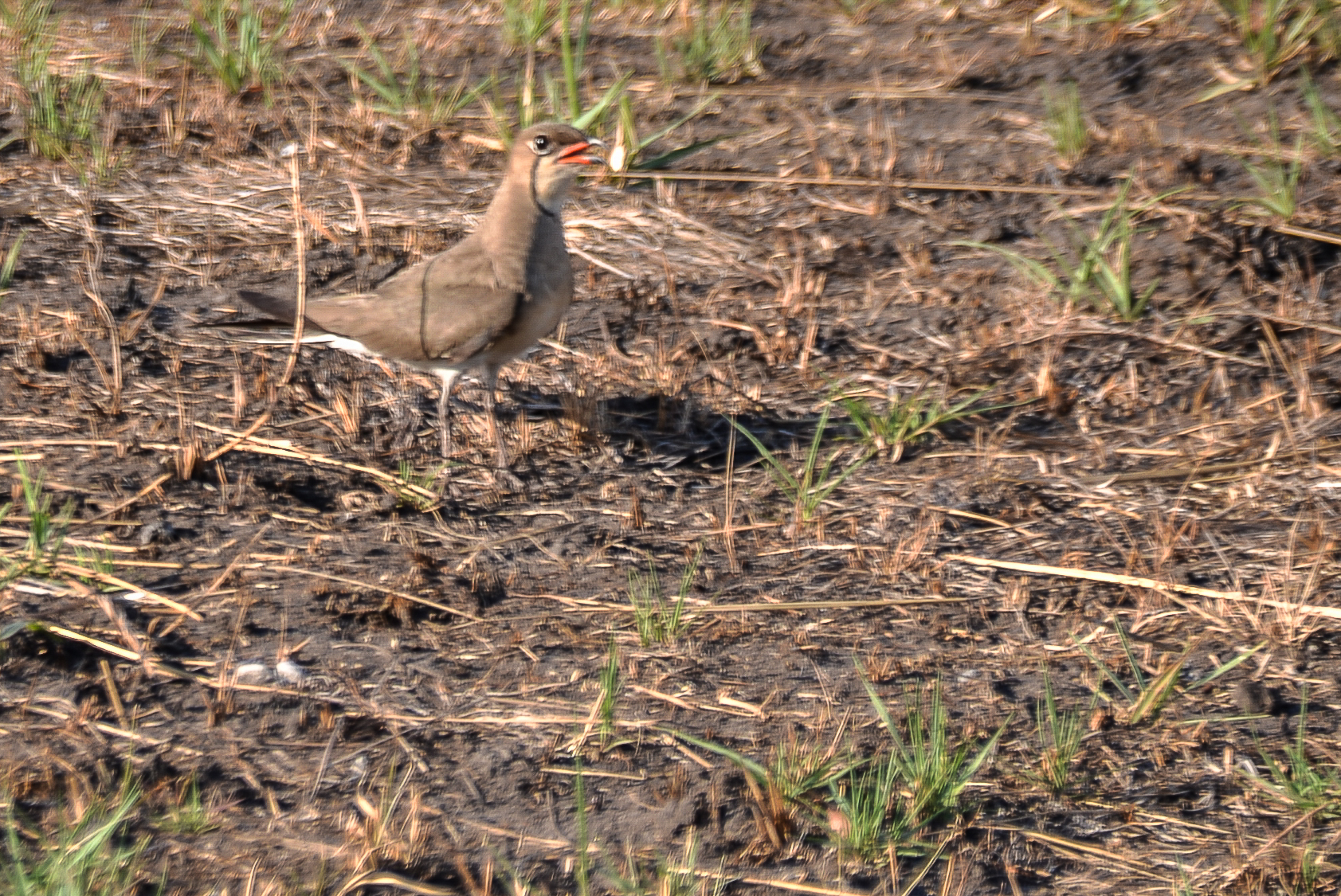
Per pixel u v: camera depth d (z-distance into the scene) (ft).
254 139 52.54
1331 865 25.40
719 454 38.09
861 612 31.96
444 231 46.75
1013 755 27.76
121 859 24.06
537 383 40.83
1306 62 56.70
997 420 39.83
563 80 57.41
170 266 44.55
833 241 47.70
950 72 57.93
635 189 50.83
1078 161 51.57
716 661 30.17
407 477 35.55
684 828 25.84
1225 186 49.70
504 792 26.43
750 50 59.00
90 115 51.90
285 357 40.73
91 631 29.71
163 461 35.29
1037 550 34.30
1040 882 25.05
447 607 31.32
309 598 31.24
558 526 34.65
